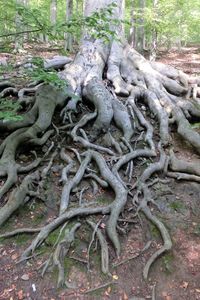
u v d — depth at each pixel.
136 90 8.20
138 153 6.48
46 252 4.78
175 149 7.08
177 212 5.67
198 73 12.55
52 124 7.05
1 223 5.10
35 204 5.55
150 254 4.87
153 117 7.83
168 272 4.68
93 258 4.77
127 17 18.47
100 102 7.29
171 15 14.28
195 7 16.52
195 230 5.37
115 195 5.61
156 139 7.25
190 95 9.09
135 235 5.17
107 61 8.72
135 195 5.75
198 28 19.02
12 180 5.67
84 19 5.26
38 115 6.89
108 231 4.99
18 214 5.36
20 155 6.41
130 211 5.51
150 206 5.70
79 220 5.21
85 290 4.37
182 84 9.55
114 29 8.73
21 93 7.89
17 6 5.26
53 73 6.09
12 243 4.93
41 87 7.36
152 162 6.58
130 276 4.57
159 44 23.17
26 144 6.37
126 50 9.19
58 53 12.57
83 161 6.16
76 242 4.93
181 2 13.39
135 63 9.02
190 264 4.82
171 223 5.45
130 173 6.18
